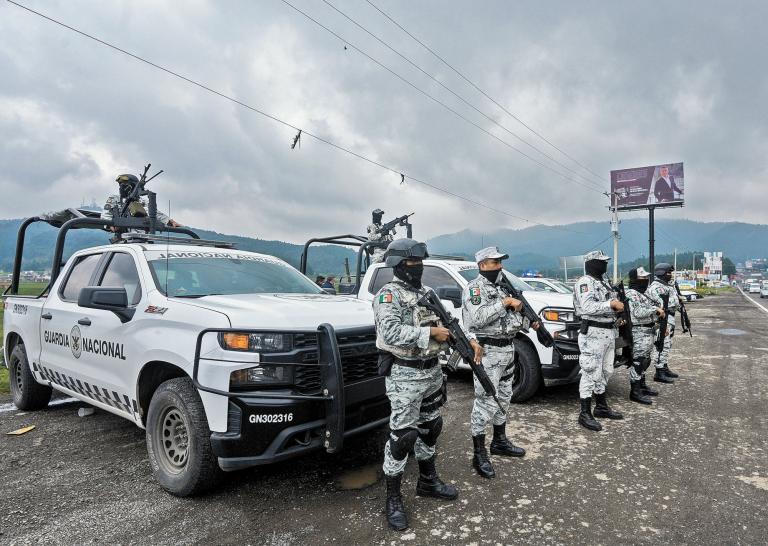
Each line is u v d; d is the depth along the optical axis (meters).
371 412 3.56
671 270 7.48
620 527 3.06
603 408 5.40
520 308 3.97
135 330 3.84
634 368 6.14
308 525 3.09
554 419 5.38
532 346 5.93
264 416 3.09
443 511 3.28
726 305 32.28
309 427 3.19
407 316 3.14
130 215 6.59
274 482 3.73
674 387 6.99
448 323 3.20
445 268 6.86
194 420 3.29
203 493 3.51
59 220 6.70
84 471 3.98
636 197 57.06
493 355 4.04
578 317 5.23
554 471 3.93
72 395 4.89
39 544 2.90
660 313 6.69
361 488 3.62
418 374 3.12
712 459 4.18
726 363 8.98
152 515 3.24
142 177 6.50
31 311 5.46
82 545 2.89
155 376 3.87
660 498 3.46
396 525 3.03
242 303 3.62
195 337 3.36
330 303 4.01
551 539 2.92
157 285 3.98
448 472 3.94
